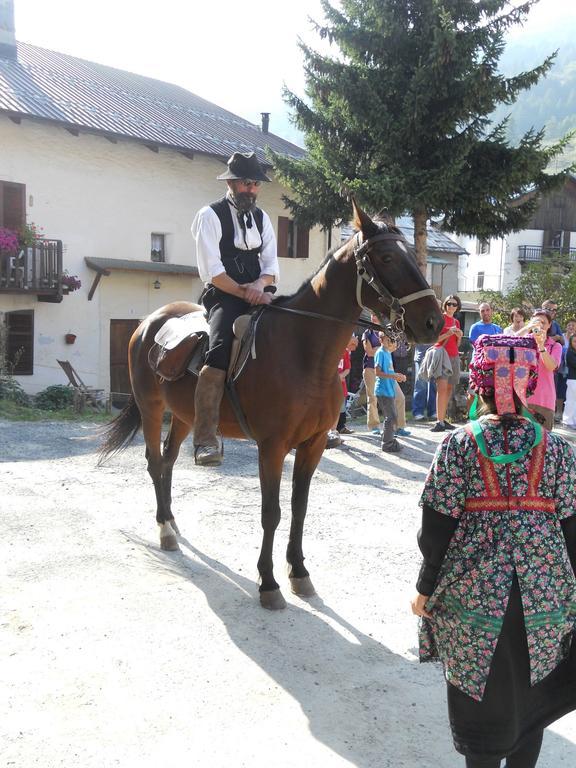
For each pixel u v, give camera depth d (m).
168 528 5.18
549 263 20.81
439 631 2.38
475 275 46.78
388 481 7.43
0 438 8.91
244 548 5.22
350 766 2.82
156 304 19.00
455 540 2.32
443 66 15.27
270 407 4.15
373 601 4.38
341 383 4.41
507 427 2.29
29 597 4.22
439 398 10.45
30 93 17.00
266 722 3.09
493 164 16.19
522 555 2.21
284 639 3.86
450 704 2.36
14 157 15.83
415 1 16.41
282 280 22.00
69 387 14.93
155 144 17.39
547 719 2.38
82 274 17.30
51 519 5.66
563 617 2.27
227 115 25.81
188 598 4.33
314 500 6.58
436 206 15.76
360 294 3.93
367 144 17.02
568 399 11.30
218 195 20.08
